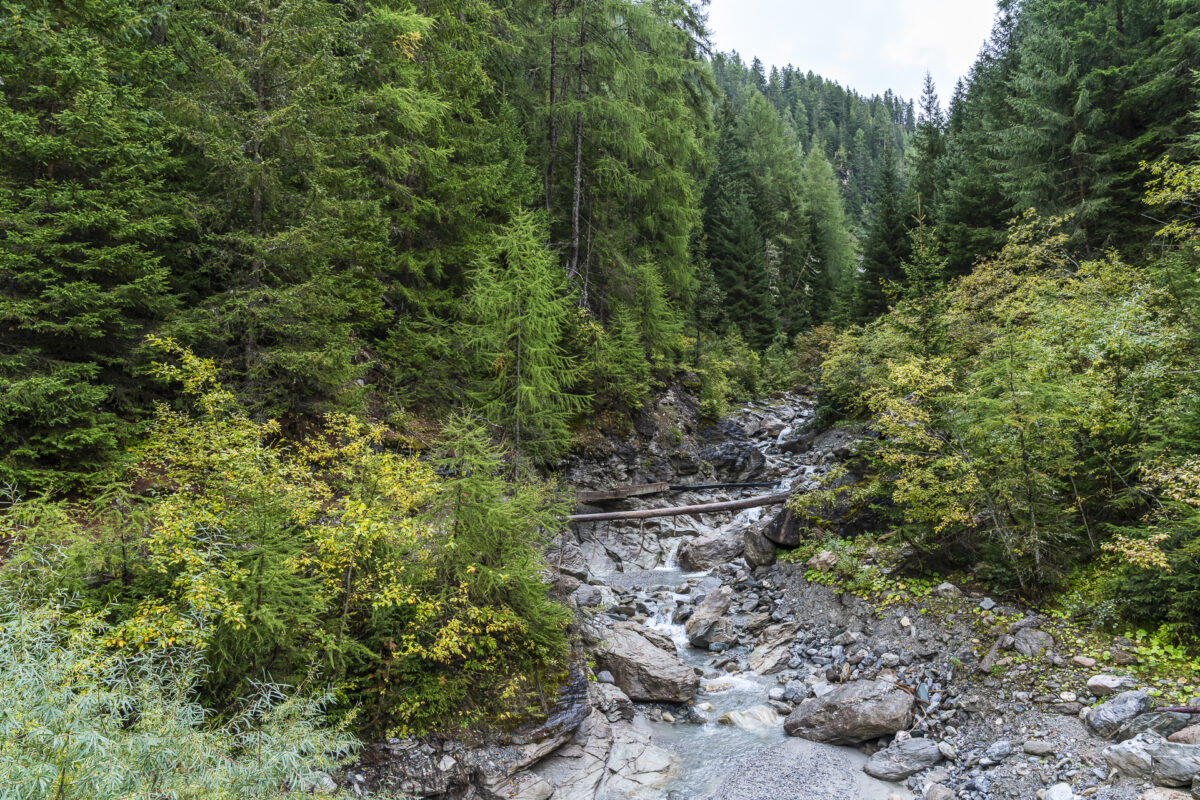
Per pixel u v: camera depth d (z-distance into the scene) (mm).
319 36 10586
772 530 13938
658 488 18078
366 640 7012
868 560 11711
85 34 7988
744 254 37156
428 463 8266
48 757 3588
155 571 6000
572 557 14469
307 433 10289
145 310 8703
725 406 26312
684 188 22391
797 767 7902
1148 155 16609
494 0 19062
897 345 14977
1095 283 11672
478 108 18094
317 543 6574
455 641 6789
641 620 12672
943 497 9562
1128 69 17062
